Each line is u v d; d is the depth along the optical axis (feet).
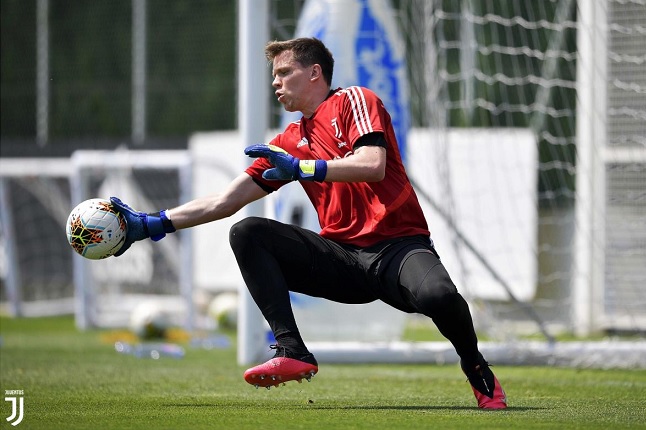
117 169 126.93
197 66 160.04
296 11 92.53
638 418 43.19
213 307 130.41
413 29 106.42
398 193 44.68
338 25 83.46
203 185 143.13
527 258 114.73
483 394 46.09
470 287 93.56
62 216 158.40
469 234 116.88
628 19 96.53
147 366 77.77
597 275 103.65
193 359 86.38
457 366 78.54
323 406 47.83
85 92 162.50
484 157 116.78
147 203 143.84
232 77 158.20
